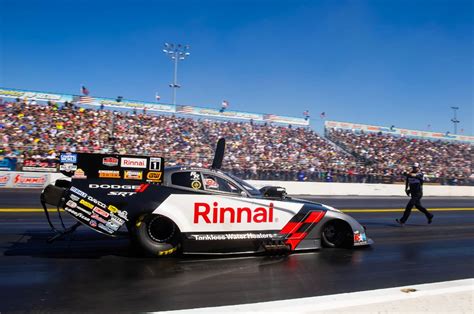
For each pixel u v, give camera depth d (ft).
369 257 18.57
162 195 16.55
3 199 39.88
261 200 18.02
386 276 15.35
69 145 67.82
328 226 20.25
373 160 95.66
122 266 15.44
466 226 31.91
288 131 99.55
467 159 107.76
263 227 17.85
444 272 16.29
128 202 16.19
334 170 83.30
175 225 16.43
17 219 26.99
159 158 16.89
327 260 17.58
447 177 91.50
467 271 16.58
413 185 30.89
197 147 79.77
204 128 89.04
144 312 10.82
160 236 16.76
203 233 16.83
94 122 77.97
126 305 11.34
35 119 73.05
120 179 16.42
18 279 13.43
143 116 85.66
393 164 95.30
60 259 16.22
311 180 75.05
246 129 94.22
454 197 81.00
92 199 15.97
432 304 10.98
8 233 21.68
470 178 93.81
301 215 18.71
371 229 28.53
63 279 13.60
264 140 91.76
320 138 101.76
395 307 10.72
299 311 10.30
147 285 13.24
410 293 11.89
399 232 27.50
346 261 17.53
